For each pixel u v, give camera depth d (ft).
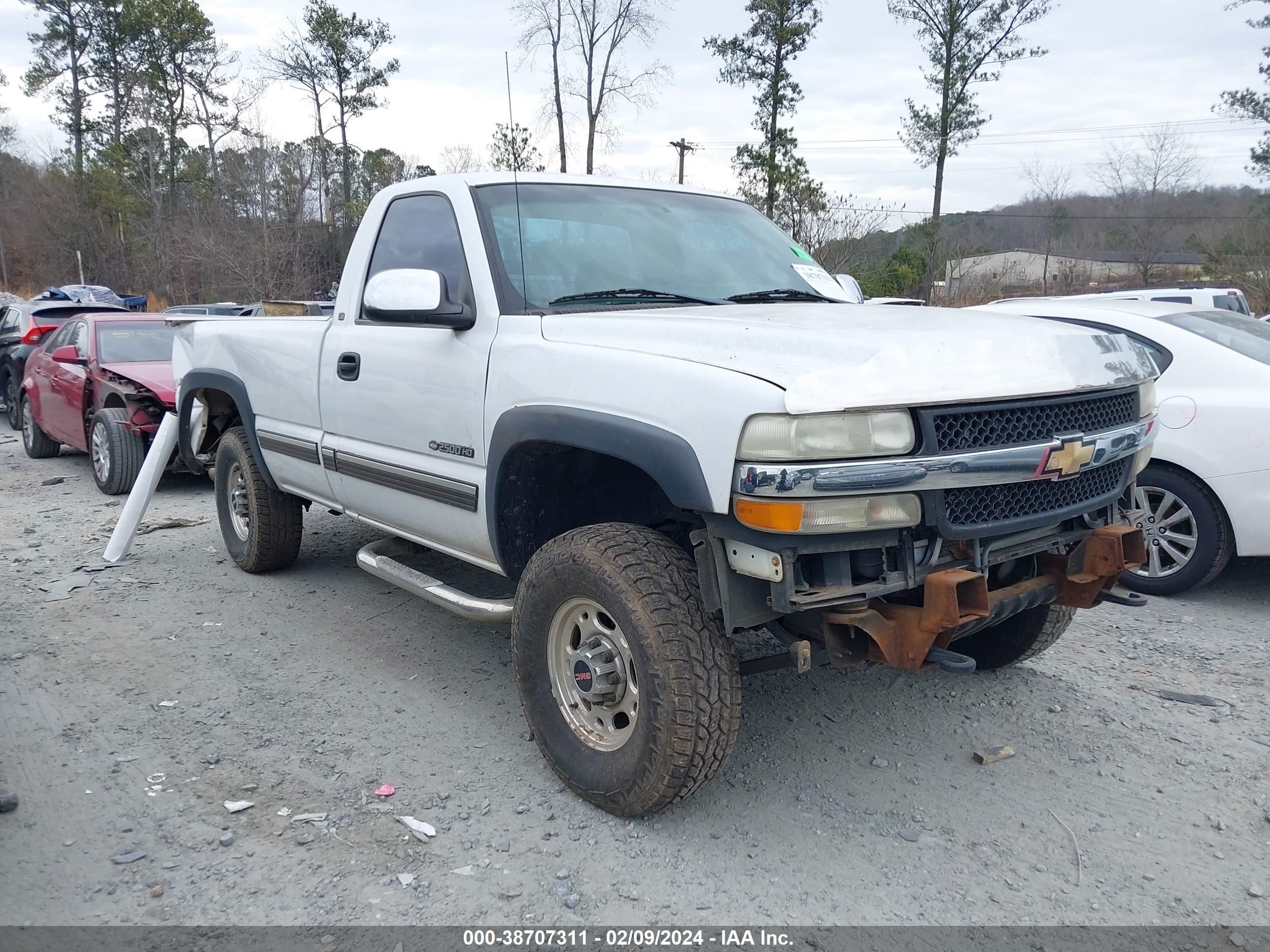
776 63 106.11
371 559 14.89
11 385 42.57
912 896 9.29
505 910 9.02
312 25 121.39
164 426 20.83
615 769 10.29
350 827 10.34
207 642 15.85
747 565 9.08
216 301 122.93
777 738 12.54
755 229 14.98
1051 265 150.20
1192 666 15.08
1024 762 11.98
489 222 12.58
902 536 9.14
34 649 15.51
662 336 10.20
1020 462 9.18
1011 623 14.02
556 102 69.72
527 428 10.78
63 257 179.63
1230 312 20.54
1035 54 115.75
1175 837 10.35
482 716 13.14
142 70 165.99
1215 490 17.28
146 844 10.00
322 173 127.24
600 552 10.11
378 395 13.71
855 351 8.94
